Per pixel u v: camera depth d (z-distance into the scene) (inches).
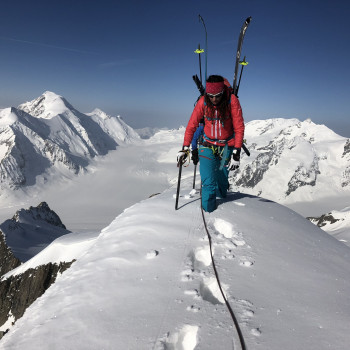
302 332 122.1
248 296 144.0
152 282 152.0
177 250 184.1
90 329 123.3
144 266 166.6
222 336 118.1
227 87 212.8
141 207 257.9
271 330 122.1
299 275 169.0
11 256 1357.0
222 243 193.2
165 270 162.4
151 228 211.5
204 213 240.1
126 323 125.3
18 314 537.6
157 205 258.4
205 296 150.9
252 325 124.5
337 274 178.1
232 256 179.2
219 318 128.1
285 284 158.1
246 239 203.0
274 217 255.4
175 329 121.9
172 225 217.8
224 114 215.2
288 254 193.2
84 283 156.1
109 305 136.9
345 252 221.1
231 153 239.9
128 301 138.6
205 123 229.9
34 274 557.6
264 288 152.1
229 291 146.6
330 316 133.8
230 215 239.3
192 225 219.1
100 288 150.1
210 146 233.0
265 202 291.1
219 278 157.4
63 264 534.3
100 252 188.9
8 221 1755.7
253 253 185.8
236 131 215.9
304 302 143.7
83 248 506.9
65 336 121.2
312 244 218.7
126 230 213.2
